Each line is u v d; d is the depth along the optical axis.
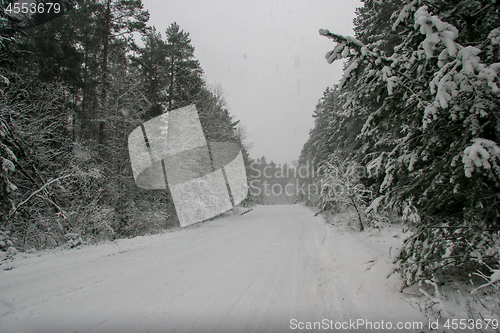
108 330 3.38
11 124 9.29
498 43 3.18
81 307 4.12
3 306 4.18
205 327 3.44
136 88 14.29
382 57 3.95
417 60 3.94
